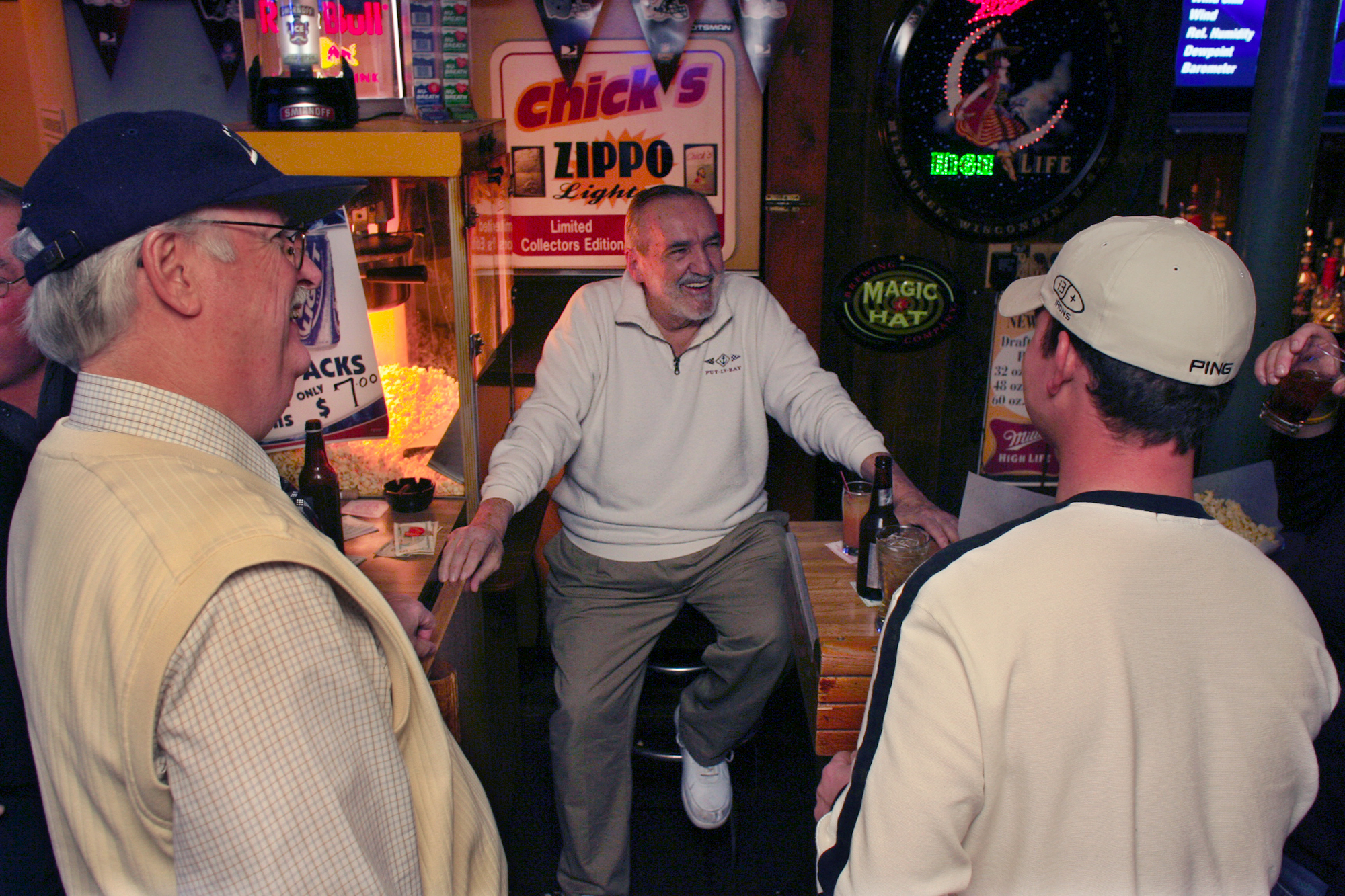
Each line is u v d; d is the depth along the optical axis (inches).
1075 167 105.7
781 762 100.7
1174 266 32.1
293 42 67.3
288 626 27.9
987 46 101.9
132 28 99.7
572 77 103.3
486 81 104.1
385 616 32.6
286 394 36.4
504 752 86.4
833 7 102.3
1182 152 115.0
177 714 26.7
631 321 82.7
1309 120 87.6
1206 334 31.7
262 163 33.9
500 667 84.4
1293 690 32.6
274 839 27.1
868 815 33.3
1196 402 32.3
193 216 31.1
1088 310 33.7
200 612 26.7
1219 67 108.7
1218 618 31.9
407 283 71.9
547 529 117.8
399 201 69.8
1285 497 88.0
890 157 105.0
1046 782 31.3
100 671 27.5
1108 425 33.7
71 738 29.1
